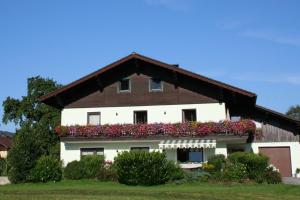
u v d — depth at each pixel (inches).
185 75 1416.1
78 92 1476.4
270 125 1514.5
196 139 1342.3
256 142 1509.6
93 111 1453.0
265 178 1153.4
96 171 1243.2
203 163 1283.2
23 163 1208.2
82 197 857.5
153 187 1077.8
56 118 2130.9
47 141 2071.9
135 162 1129.4
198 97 1413.6
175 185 1113.4
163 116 1417.3
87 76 1413.6
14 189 1030.4
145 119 1437.0
